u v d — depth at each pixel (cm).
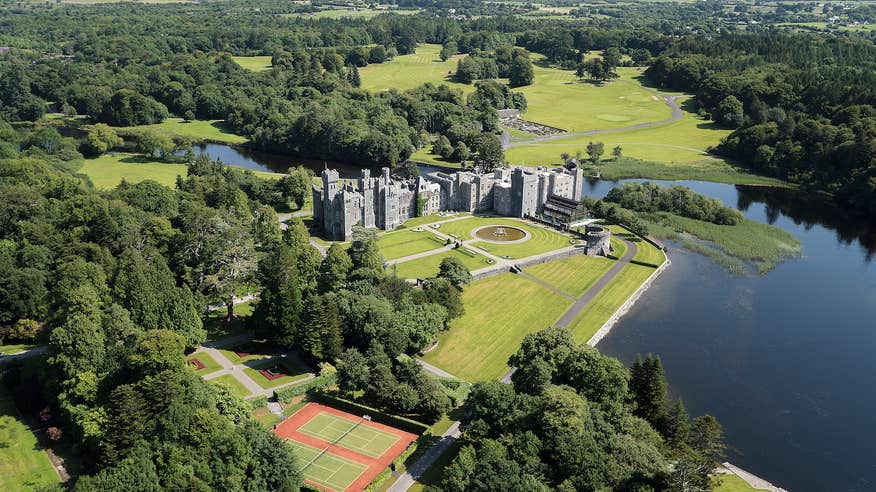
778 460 16388
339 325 19400
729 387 19362
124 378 15600
